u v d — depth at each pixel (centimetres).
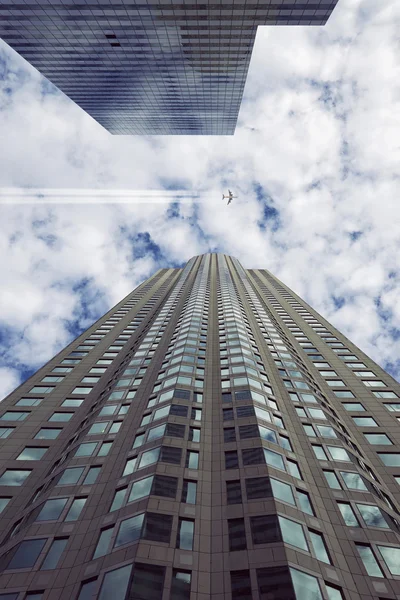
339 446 3288
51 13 5569
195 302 6856
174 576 1902
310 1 4975
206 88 8000
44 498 2689
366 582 2006
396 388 5044
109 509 2434
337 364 5853
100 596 1795
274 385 4231
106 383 5075
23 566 2114
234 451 2867
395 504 2942
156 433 3086
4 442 3762
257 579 1870
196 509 2350
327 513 2475
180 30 6006
